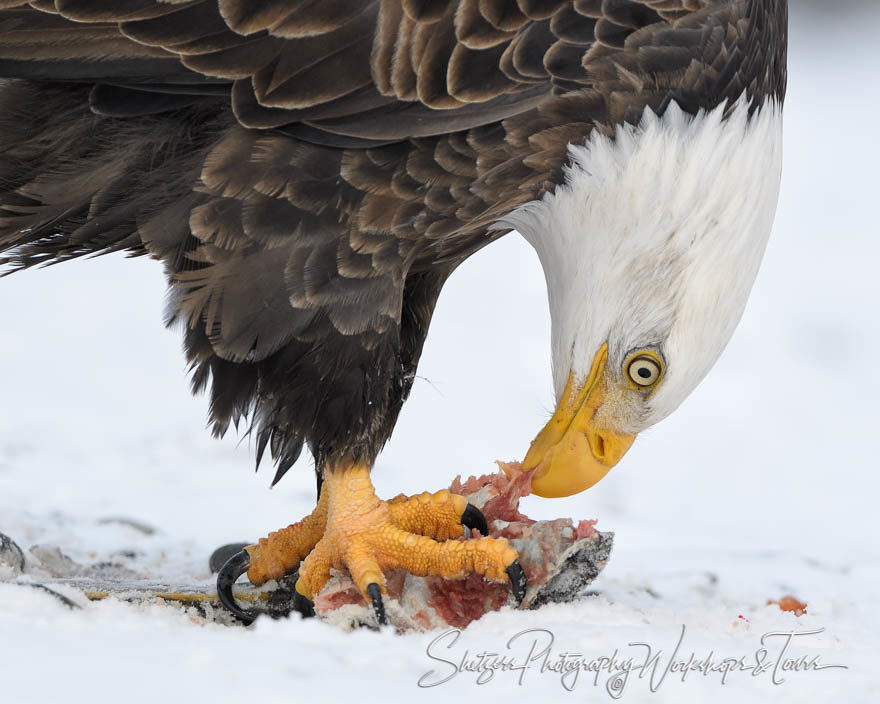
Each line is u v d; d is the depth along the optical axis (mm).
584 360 8062
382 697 4980
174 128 7566
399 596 7754
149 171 7605
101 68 7316
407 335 9055
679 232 7699
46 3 7234
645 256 7758
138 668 4867
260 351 7625
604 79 7500
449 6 7273
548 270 8258
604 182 7648
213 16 7266
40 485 11680
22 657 4848
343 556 7758
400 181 7461
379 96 7324
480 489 8305
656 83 7555
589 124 7555
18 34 7270
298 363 7672
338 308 7582
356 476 7852
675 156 7594
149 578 9102
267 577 8078
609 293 7875
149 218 7645
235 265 7492
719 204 7691
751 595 9461
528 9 7375
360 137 7316
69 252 8383
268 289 7504
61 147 7660
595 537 7559
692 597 9344
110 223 7836
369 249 7547
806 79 43000
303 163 7379
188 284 7555
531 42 7402
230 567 8000
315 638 5875
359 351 7676
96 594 7637
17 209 7934
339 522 7801
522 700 5281
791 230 27688
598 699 5430
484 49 7340
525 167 7613
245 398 7906
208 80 7340
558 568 7480
